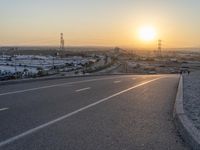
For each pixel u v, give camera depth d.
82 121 8.34
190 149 5.96
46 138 6.57
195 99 12.55
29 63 121.94
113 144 6.21
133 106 11.27
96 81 23.66
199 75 34.91
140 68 89.62
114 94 14.95
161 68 89.62
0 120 8.27
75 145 6.09
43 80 23.03
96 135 6.88
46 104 11.12
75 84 20.19
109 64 111.25
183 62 139.12
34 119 8.45
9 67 94.19
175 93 16.09
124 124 8.09
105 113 9.66
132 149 5.90
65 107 10.59
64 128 7.49
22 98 12.55
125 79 27.50
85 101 12.23
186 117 7.98
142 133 7.16
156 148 6.00
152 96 14.59
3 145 6.04
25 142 6.26
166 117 9.22
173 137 6.84
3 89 15.90
